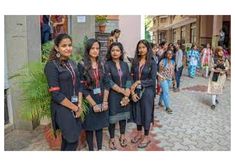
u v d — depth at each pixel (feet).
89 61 13.76
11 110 17.92
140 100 15.67
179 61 33.30
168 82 23.68
